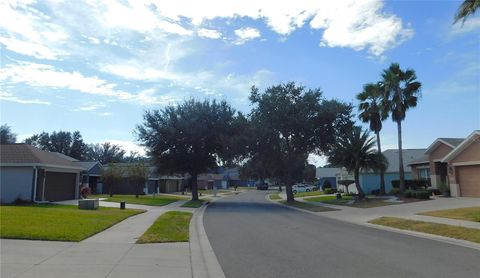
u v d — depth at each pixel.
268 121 40.53
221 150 43.78
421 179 41.59
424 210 23.62
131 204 32.16
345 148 37.78
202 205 36.47
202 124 42.88
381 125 39.81
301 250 11.88
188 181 79.31
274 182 132.50
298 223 20.31
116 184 50.59
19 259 9.23
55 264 8.92
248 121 42.12
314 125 40.41
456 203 26.58
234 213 27.17
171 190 73.00
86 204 23.89
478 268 9.30
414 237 14.83
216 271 9.06
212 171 47.06
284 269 9.25
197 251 11.62
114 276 8.12
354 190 55.34
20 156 29.34
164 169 45.12
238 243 13.34
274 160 42.66
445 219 18.62
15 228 12.71
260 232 16.42
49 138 91.94
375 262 10.02
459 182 32.75
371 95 39.31
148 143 43.94
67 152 92.25
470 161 31.34
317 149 42.47
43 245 11.05
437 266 9.52
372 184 49.31
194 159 43.66
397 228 17.70
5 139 74.06
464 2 18.27
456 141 37.72
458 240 13.83
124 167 45.25
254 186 136.12
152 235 13.99
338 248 12.24
